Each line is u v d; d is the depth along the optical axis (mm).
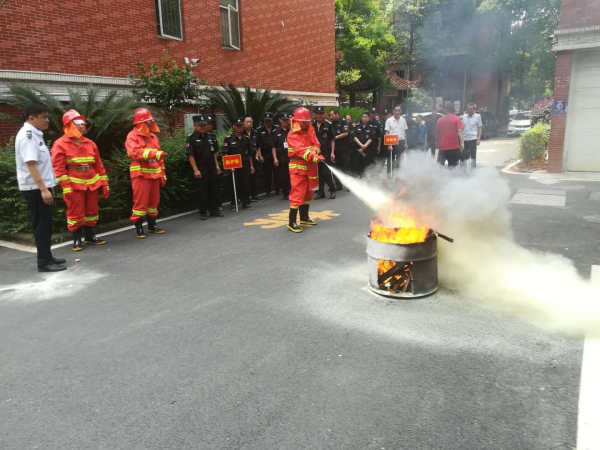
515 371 3174
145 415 2850
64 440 2650
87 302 4750
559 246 5949
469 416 2723
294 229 7367
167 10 12391
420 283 4441
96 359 3570
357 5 26312
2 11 8891
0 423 2830
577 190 9898
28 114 5496
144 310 4477
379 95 29938
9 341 3939
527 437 2533
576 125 12133
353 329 3895
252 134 9891
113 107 9227
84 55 10430
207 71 13828
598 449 2422
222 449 2520
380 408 2824
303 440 2564
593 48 11312
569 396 2879
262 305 4480
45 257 5824
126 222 8445
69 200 6488
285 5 16984
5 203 7566
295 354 3514
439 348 3521
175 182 9219
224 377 3232
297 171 7230
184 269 5699
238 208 9789
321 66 19469
